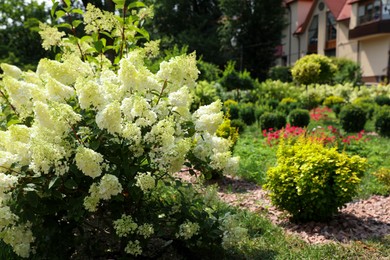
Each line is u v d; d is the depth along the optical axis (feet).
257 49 103.91
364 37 90.48
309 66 64.85
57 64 10.38
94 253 11.05
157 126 9.56
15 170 9.46
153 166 10.27
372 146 31.14
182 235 10.32
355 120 40.88
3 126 11.64
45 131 9.39
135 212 10.64
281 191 15.61
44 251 10.19
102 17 12.65
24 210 9.50
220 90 58.85
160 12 105.29
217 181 22.43
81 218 10.18
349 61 90.38
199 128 10.58
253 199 19.22
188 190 11.44
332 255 12.28
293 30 118.21
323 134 28.63
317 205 15.11
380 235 14.46
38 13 76.95
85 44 13.23
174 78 10.30
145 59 13.82
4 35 80.48
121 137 9.77
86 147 9.71
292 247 13.12
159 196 11.64
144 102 9.54
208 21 112.16
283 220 16.24
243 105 49.29
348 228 15.20
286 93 65.98
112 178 9.08
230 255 11.90
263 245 13.00
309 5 116.78
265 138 33.01
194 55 10.86
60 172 8.99
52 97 9.90
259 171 23.63
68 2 13.03
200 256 11.65
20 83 10.31
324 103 63.62
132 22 13.58
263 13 101.76
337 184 15.14
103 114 9.09
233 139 25.05
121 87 10.22
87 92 9.36
